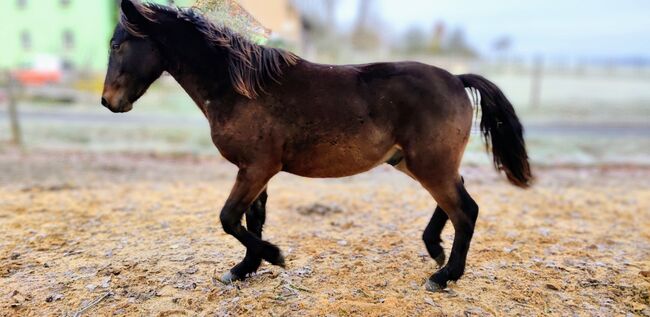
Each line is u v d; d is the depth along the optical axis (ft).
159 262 11.98
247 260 10.86
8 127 38.58
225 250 12.83
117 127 39.91
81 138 35.14
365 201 18.84
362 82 9.93
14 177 22.39
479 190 21.03
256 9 89.15
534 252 13.05
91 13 96.22
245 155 9.76
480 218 16.39
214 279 11.02
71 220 15.40
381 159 10.14
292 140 9.80
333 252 12.91
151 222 15.37
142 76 9.93
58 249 12.88
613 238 14.55
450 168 9.96
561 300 10.21
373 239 14.03
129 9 9.49
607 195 20.52
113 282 10.84
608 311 9.78
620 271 11.68
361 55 94.68
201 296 10.25
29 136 35.19
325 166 10.11
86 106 52.75
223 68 9.76
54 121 42.14
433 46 132.05
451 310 9.64
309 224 15.67
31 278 11.01
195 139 35.70
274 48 10.02
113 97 9.80
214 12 10.38
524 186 10.75
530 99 60.34
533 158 29.63
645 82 87.51
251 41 10.02
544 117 47.37
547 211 17.60
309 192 20.40
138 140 34.94
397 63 10.37
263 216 11.25
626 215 17.26
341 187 21.70
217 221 15.49
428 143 9.76
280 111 9.70
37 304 9.85
